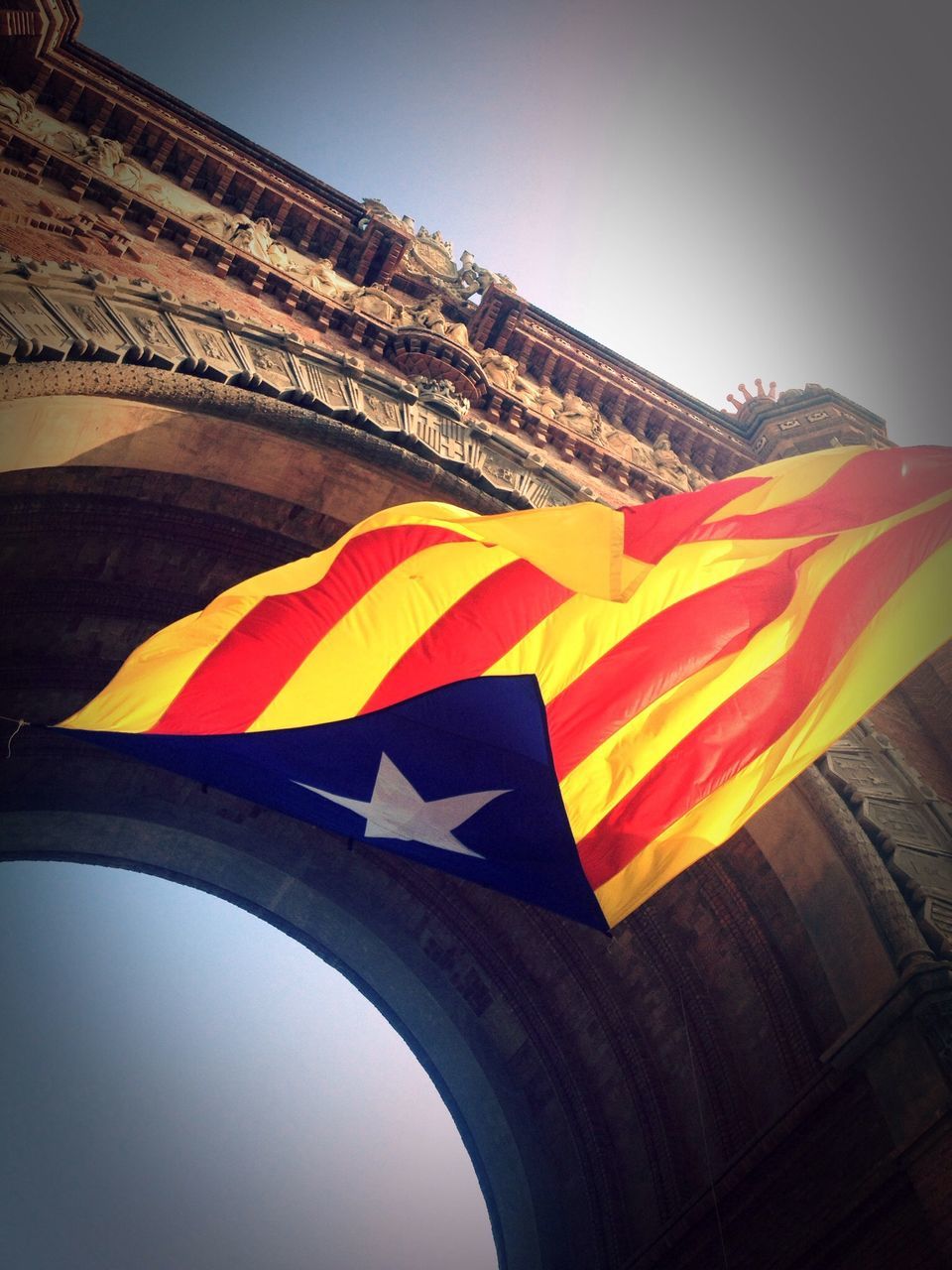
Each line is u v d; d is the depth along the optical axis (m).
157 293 14.69
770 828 14.21
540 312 22.03
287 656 10.20
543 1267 16.12
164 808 18.73
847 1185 11.69
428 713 8.62
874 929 12.46
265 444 14.99
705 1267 13.16
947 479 10.94
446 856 10.09
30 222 15.51
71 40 18.22
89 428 13.41
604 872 9.94
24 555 15.28
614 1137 16.00
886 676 10.51
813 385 24.25
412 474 15.91
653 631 10.71
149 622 16.83
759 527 10.56
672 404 22.34
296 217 19.61
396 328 18.56
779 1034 13.81
